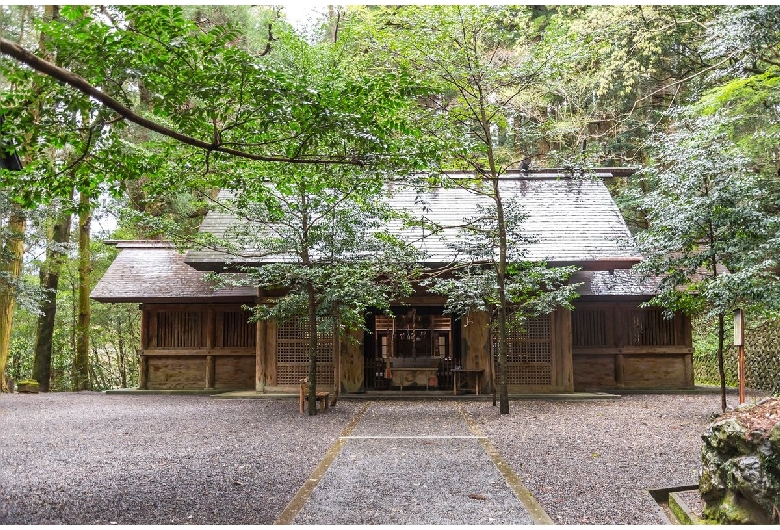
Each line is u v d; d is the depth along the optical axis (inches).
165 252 671.1
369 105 222.2
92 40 181.3
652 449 288.8
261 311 434.9
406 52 396.5
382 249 429.1
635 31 641.0
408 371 547.2
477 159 443.5
